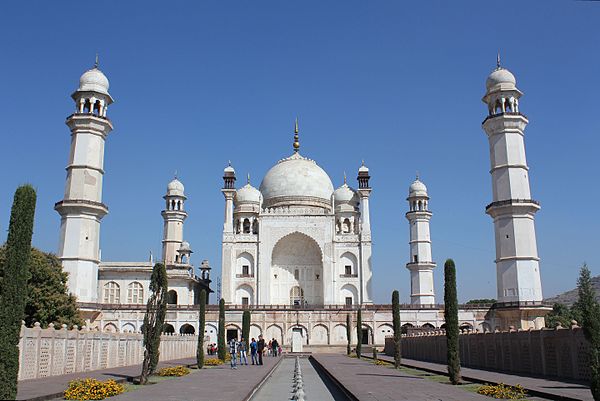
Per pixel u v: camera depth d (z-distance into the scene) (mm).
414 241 88438
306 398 24750
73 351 33875
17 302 18266
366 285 83625
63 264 63031
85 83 67750
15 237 18609
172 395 22344
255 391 26484
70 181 65000
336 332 76750
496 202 64250
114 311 74250
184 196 93938
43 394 21031
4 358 17656
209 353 67250
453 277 29734
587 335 17219
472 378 29703
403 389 24609
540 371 32438
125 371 35719
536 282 62312
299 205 93375
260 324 76312
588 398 19797
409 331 70188
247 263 85750
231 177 88375
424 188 90562
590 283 17734
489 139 67250
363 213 87438
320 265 89062
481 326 74938
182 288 84000
